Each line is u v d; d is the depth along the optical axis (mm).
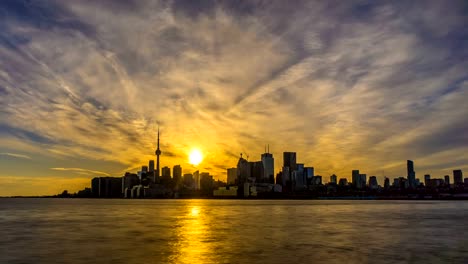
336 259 49312
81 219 131000
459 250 56531
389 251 55562
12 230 90000
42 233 82625
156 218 137000
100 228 95062
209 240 69062
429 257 50719
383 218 132000
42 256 52906
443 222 111562
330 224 104812
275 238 71688
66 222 116062
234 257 51125
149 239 70875
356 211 192875
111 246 61906
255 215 156875
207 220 125250
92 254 54188
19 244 64625
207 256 52062
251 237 73375
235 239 70125
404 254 52969
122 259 50312
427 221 115438
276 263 47062
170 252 55500
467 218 130375
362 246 60719
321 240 68125
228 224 106812
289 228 93000
